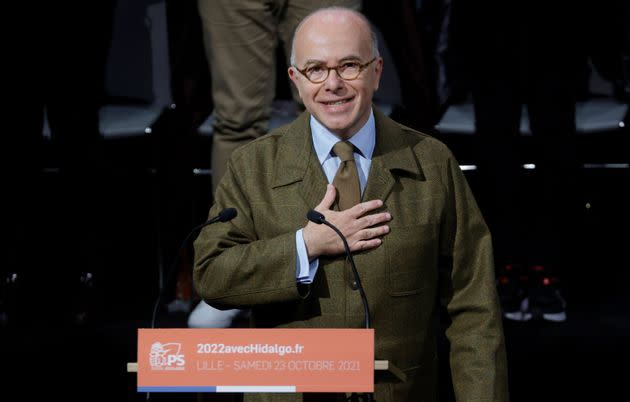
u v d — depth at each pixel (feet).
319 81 22.03
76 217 48.62
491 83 46.32
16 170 48.16
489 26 46.39
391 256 22.22
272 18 37.24
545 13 45.83
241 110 38.09
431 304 22.88
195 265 23.16
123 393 34.40
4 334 41.98
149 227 49.65
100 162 49.70
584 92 48.24
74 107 49.21
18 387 34.65
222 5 37.01
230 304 22.54
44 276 45.85
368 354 19.51
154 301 48.16
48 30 48.42
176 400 34.17
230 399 29.60
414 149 23.56
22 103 48.24
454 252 23.24
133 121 49.98
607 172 49.08
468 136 49.26
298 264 21.89
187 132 50.11
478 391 22.07
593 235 48.44
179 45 49.49
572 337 40.06
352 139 23.02
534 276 43.47
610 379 34.50
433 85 48.29
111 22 49.14
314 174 22.95
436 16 47.67
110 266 48.73
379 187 22.74
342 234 21.56
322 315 22.17
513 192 45.96
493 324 22.75
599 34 46.42
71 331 42.55
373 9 47.52
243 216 23.13
